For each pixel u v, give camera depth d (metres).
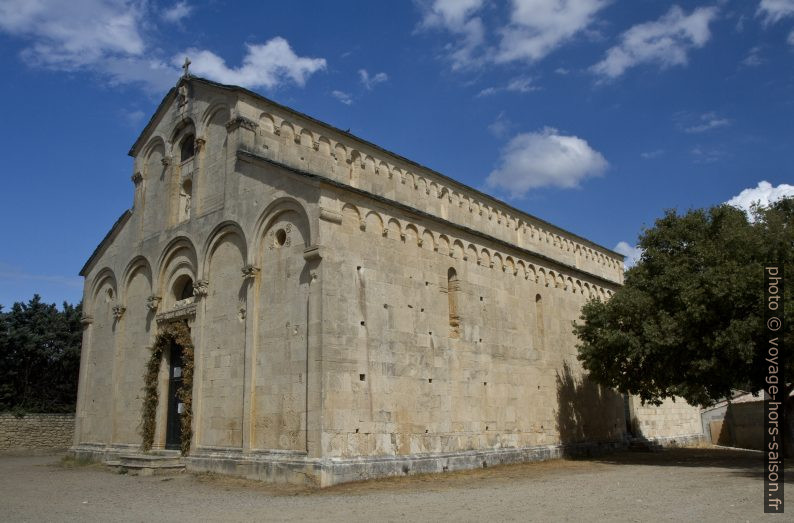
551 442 31.50
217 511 15.96
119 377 31.39
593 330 31.28
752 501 15.85
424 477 22.81
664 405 43.09
